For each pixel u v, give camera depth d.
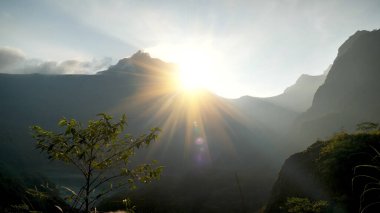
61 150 3.63
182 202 89.50
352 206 14.07
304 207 12.90
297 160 28.09
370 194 13.48
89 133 3.72
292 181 26.22
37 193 3.52
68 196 3.75
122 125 3.89
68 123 3.70
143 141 4.01
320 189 19.39
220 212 80.69
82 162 3.81
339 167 16.53
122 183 3.95
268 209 29.61
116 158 3.95
